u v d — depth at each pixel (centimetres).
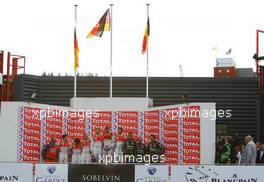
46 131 2450
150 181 1892
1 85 2802
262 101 2644
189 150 2383
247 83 3041
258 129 2744
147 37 2603
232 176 1873
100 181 1898
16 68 3028
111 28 2636
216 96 3041
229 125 3011
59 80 3089
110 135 2338
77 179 1900
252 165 1872
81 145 2330
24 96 2989
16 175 1895
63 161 2316
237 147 2323
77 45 2623
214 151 2353
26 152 2416
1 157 2406
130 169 1897
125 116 2477
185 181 1883
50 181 1898
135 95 3073
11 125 2414
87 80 3086
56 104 3073
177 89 3056
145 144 2428
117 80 3088
